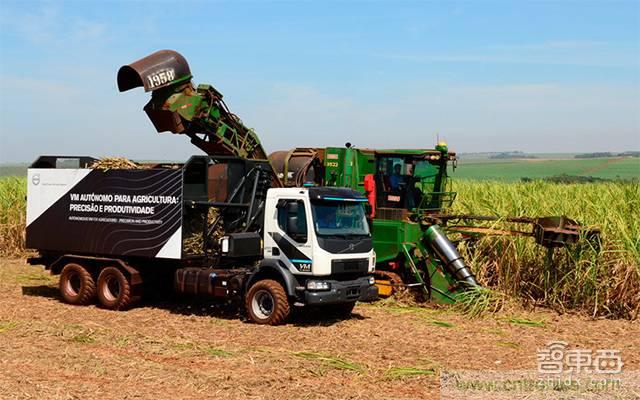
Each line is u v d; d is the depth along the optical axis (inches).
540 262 597.3
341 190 515.2
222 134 648.4
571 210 655.8
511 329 507.8
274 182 616.7
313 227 490.6
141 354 401.7
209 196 558.9
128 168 573.0
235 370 369.1
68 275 581.0
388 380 360.8
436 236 590.2
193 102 620.7
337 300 498.9
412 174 633.6
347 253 504.4
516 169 4217.5
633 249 560.1
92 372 358.6
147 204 544.1
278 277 507.5
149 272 566.6
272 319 496.4
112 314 536.4
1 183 983.0
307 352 413.7
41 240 601.3
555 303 581.0
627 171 3799.2
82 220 577.9
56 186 592.7
